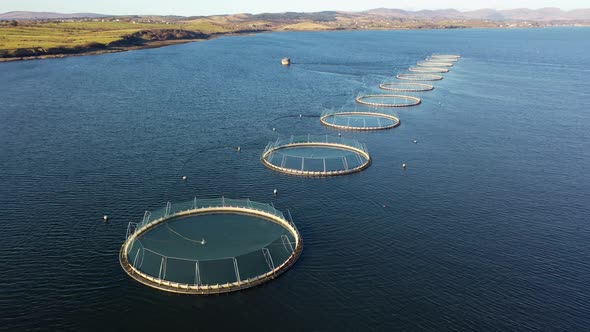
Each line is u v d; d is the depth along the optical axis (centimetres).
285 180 12300
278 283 7862
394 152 14800
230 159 13750
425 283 8012
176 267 7975
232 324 6938
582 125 18412
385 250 9000
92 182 11881
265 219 9794
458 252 9012
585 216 10606
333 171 12838
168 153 14138
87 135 15812
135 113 18912
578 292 7881
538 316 7281
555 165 13900
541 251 9131
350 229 9781
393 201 11181
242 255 8294
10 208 10375
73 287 7656
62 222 9788
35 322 6881
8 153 13912
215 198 11031
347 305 7400
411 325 7012
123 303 7300
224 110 19762
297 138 15488
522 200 11406
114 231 9462
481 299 7644
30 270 8100
